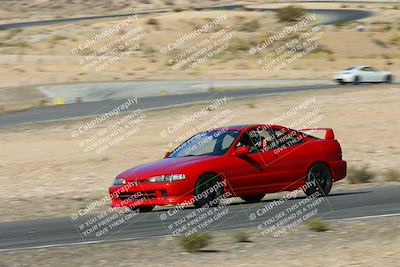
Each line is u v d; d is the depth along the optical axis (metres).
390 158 37.31
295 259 14.13
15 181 33.59
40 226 20.81
